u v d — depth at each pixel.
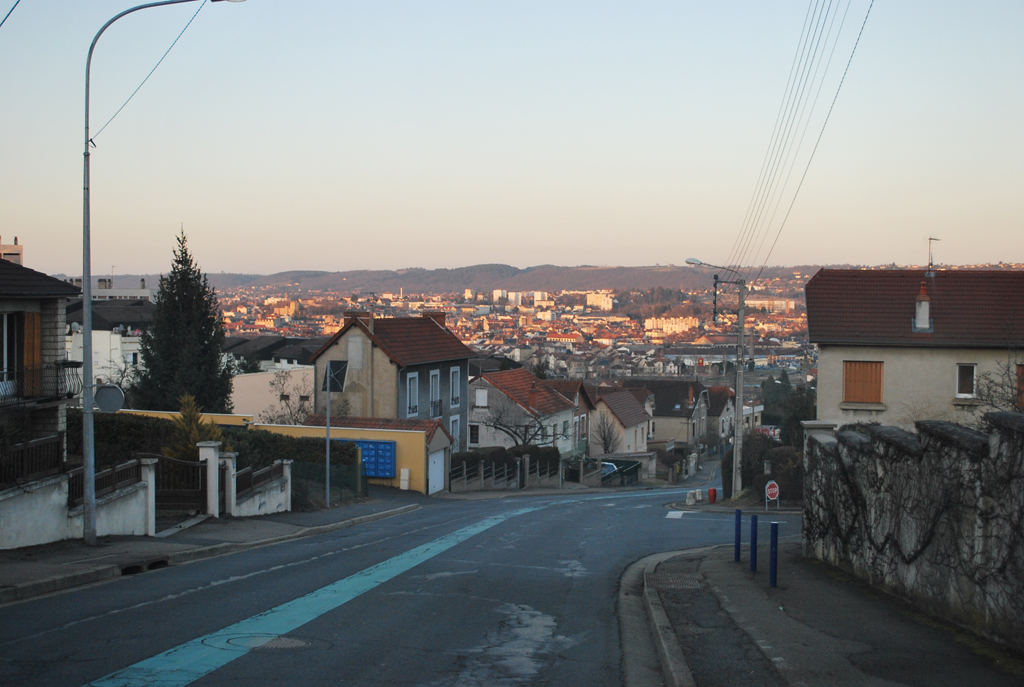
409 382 44.28
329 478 28.91
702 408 98.44
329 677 7.45
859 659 7.68
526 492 46.50
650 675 8.07
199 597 11.36
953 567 9.03
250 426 38.25
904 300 27.34
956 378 25.84
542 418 55.41
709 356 183.12
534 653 8.77
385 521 26.27
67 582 12.27
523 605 11.48
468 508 32.75
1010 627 7.70
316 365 44.06
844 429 15.76
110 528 16.98
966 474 8.66
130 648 8.36
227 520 21.27
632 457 71.00
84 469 15.89
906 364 26.09
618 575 14.94
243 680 7.28
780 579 12.80
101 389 16.02
